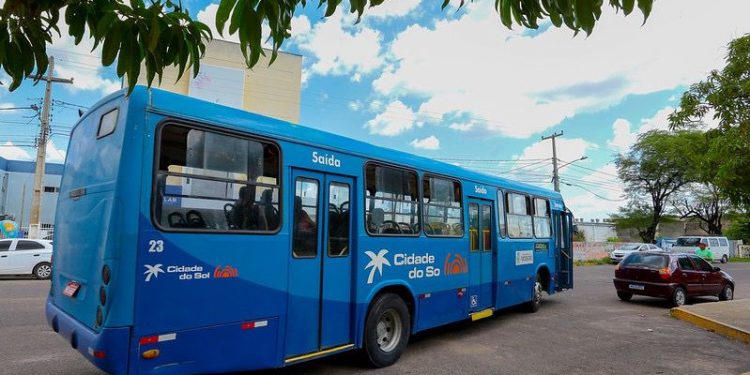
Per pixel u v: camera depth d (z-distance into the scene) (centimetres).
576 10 177
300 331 557
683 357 793
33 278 1728
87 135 509
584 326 1039
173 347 437
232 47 2292
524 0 202
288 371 649
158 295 429
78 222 489
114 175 427
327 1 183
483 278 940
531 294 1160
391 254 695
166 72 2125
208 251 468
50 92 2398
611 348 841
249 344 499
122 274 409
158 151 442
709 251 3503
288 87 2408
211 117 486
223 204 487
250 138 521
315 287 579
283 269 539
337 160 623
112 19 189
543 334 942
